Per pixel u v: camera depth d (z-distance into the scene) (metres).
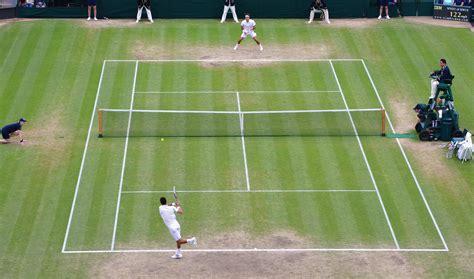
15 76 86.81
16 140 78.06
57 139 78.25
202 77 87.19
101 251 65.62
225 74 87.69
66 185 72.62
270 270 63.69
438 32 95.88
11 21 96.00
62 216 69.19
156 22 96.81
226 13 97.00
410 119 82.00
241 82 86.56
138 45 92.31
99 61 89.50
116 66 88.75
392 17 99.06
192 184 72.88
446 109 79.00
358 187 72.88
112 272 63.38
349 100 84.31
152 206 70.44
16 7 96.62
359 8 98.31
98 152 76.56
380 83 87.06
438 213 70.19
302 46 92.81
